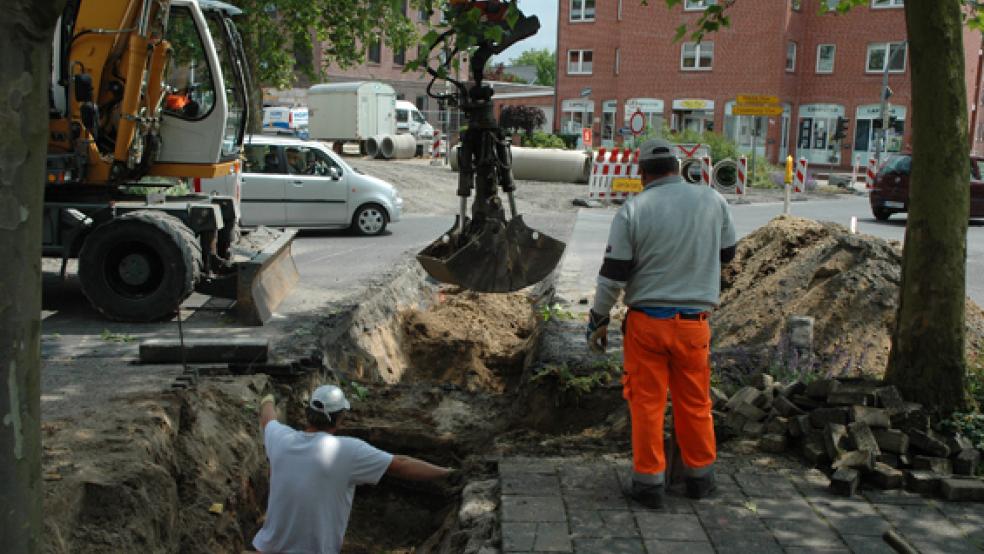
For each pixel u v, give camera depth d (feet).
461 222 17.58
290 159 52.85
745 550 13.29
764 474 16.21
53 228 29.60
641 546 13.39
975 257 47.83
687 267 14.39
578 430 22.09
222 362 23.66
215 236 33.30
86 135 29.78
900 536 13.69
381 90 119.96
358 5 76.48
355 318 31.14
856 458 15.83
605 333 15.52
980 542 13.62
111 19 29.63
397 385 26.63
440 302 41.39
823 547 13.42
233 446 19.53
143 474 15.35
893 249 26.86
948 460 15.97
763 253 31.89
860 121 135.33
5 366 7.46
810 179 102.94
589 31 149.59
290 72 82.12
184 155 31.45
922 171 17.24
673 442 15.79
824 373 22.40
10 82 7.27
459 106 17.31
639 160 15.10
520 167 93.97
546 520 14.20
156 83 30.37
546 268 17.26
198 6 30.58
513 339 36.22
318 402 12.61
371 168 92.02
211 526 16.83
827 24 135.74
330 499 12.28
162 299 29.12
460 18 16.44
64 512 13.60
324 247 48.98
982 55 133.80
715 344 26.13
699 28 26.78
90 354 24.86
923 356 17.44
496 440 20.35
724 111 136.98
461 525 14.76
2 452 7.52
